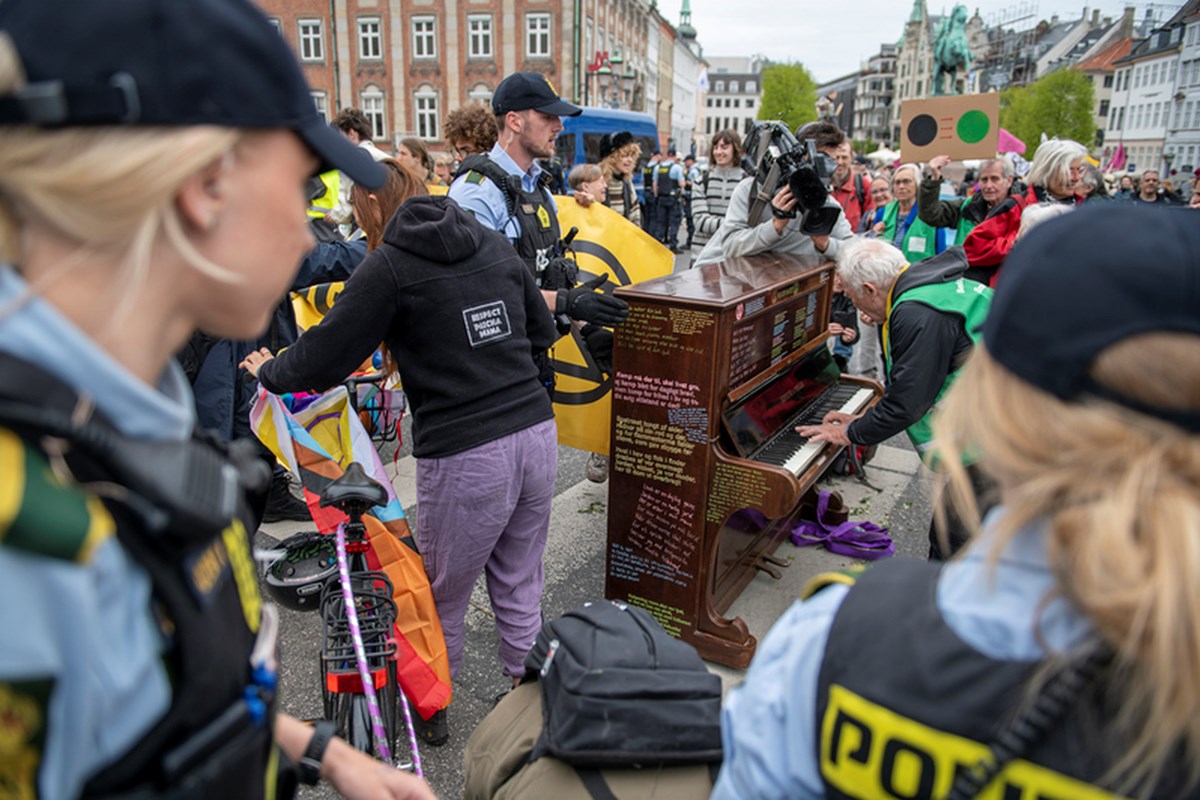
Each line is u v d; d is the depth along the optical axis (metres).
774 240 4.05
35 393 0.63
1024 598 0.71
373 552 2.48
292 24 37.06
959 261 2.83
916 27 106.50
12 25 0.67
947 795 0.70
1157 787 0.64
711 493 2.92
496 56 36.38
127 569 0.66
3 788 0.63
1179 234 0.68
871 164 23.77
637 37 56.88
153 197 0.68
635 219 12.12
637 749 1.31
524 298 2.54
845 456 5.03
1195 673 0.59
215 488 0.72
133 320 0.73
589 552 3.94
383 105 37.38
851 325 5.71
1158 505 0.62
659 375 2.91
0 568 0.58
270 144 0.78
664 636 1.47
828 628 0.82
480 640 3.21
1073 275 0.69
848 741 0.75
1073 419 0.69
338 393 2.64
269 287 0.82
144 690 0.68
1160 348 0.65
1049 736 0.67
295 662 2.99
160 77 0.67
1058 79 62.56
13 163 0.65
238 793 0.78
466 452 2.35
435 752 2.58
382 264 2.23
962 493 0.79
